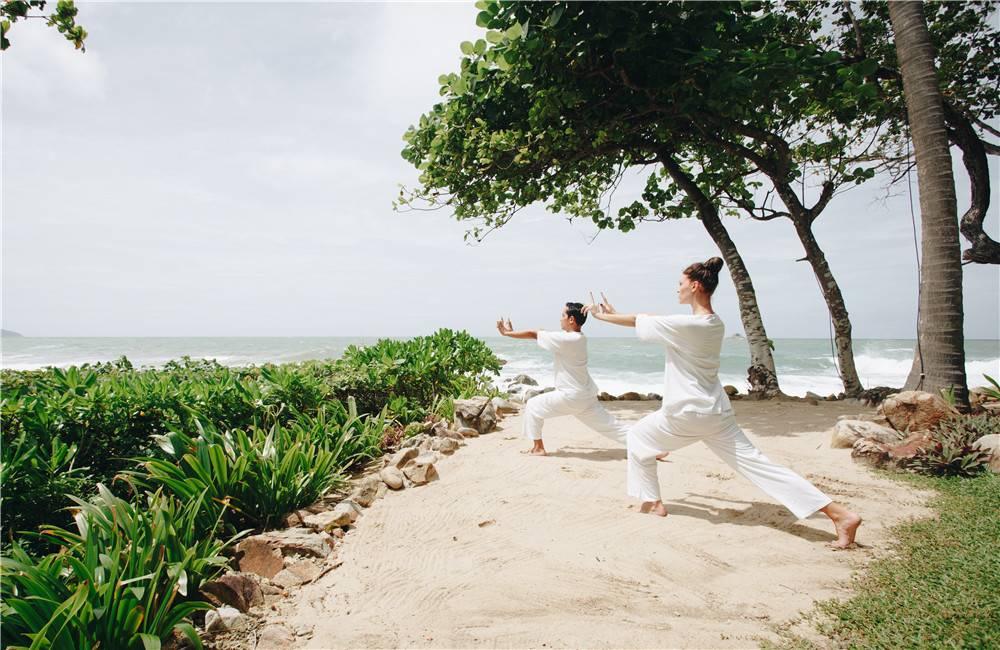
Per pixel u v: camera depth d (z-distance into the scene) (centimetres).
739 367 3078
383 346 870
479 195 1020
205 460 379
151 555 270
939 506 422
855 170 1084
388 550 369
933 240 684
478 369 1026
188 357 752
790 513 421
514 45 809
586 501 457
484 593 303
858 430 607
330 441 553
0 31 419
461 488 499
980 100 1095
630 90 909
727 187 1260
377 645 258
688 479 513
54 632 224
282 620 282
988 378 722
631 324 430
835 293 1059
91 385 456
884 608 271
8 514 354
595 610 285
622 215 1290
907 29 709
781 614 277
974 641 235
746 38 867
